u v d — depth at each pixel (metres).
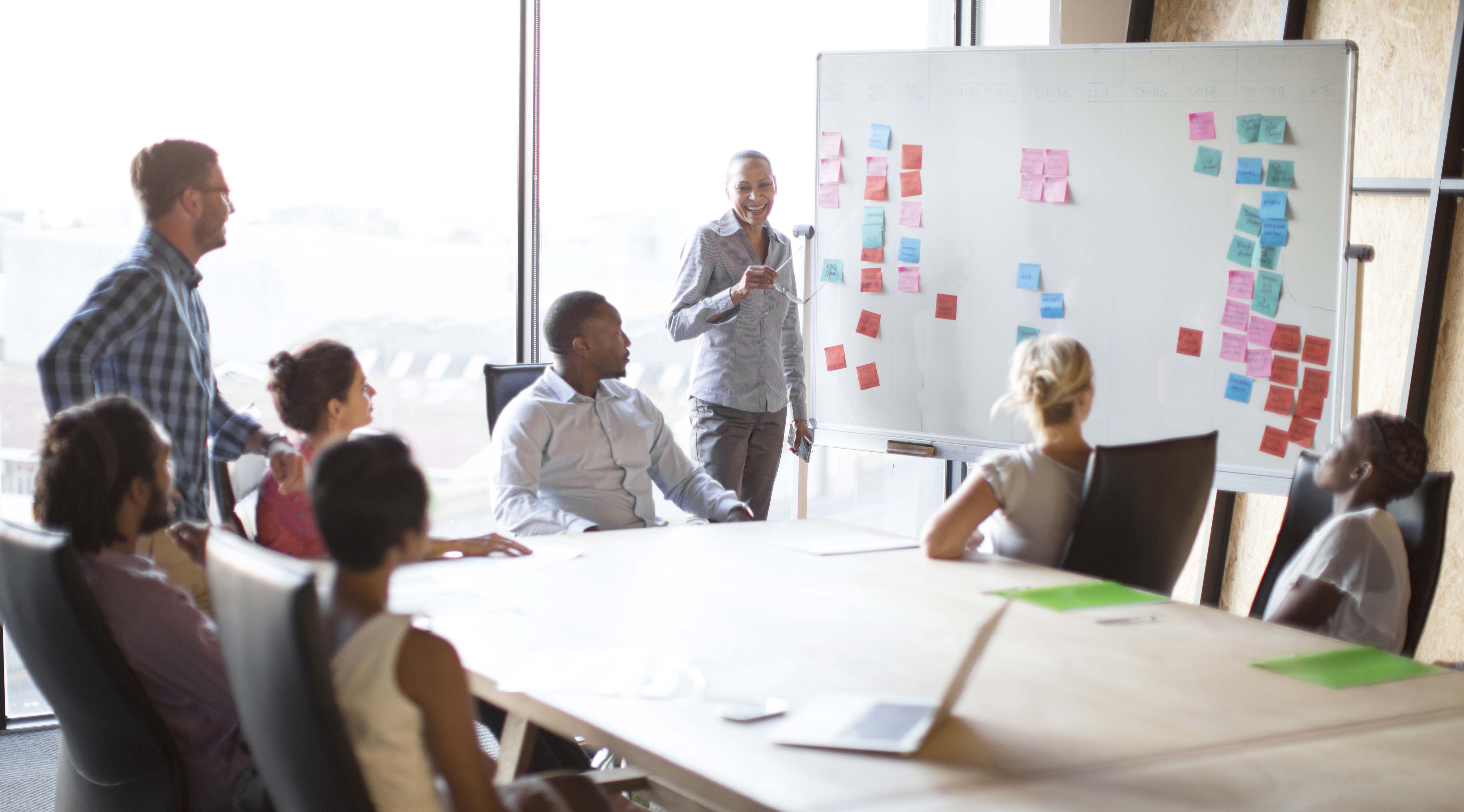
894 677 1.45
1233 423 3.33
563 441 2.68
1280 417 3.28
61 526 1.56
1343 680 1.48
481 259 3.58
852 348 3.67
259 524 2.22
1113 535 2.12
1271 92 3.26
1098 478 2.10
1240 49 3.28
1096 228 3.42
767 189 3.52
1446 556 3.22
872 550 2.25
